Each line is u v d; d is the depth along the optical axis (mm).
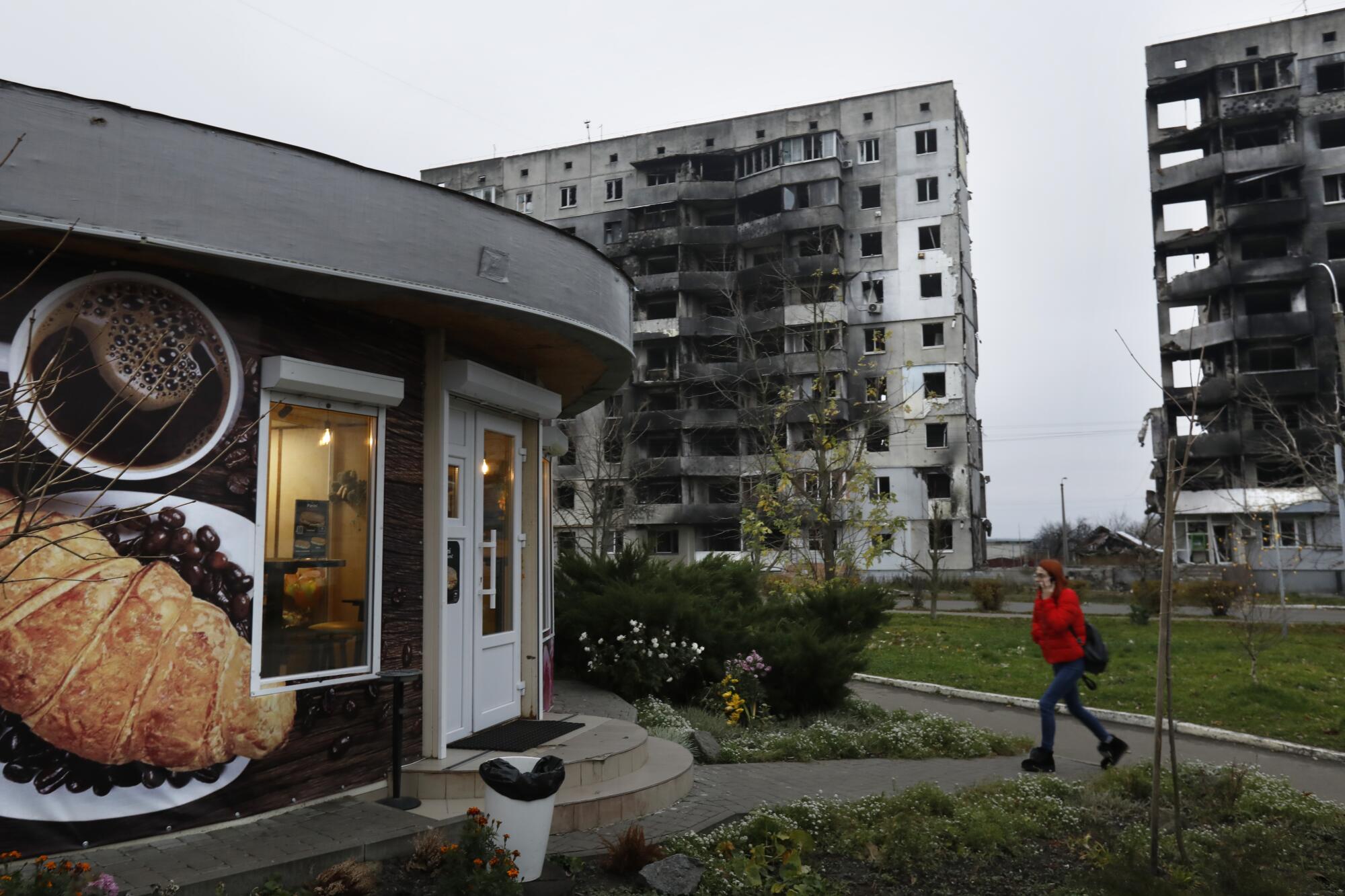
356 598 6352
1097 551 64250
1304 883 5684
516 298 6672
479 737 7441
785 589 19641
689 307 55312
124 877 4496
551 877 5207
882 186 53219
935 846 6133
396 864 5211
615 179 59531
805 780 8133
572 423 53156
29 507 4801
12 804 4664
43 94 4699
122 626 5086
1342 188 45812
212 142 5211
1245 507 37031
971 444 51938
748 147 56125
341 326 6371
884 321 51906
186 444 5438
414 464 6898
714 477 52469
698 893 5250
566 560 14117
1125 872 5293
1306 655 17609
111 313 5223
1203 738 11375
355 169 5793
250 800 5535
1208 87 48375
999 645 19938
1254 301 47031
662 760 7547
